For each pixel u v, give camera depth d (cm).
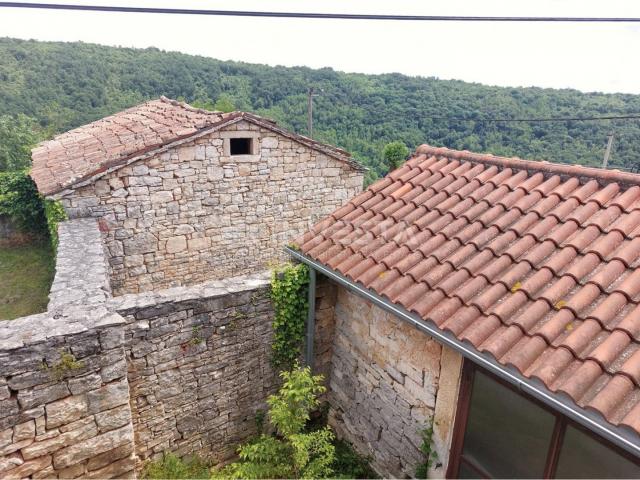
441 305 308
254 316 475
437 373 374
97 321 328
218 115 796
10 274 938
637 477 243
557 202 361
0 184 1066
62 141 963
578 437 271
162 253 758
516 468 316
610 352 228
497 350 256
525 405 303
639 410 199
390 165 1307
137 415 427
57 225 637
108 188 673
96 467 349
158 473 439
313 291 480
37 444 315
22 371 297
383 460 460
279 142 855
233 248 848
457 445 365
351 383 505
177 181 742
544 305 273
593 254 293
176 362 436
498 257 332
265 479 372
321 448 380
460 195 424
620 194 340
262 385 510
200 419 473
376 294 358
